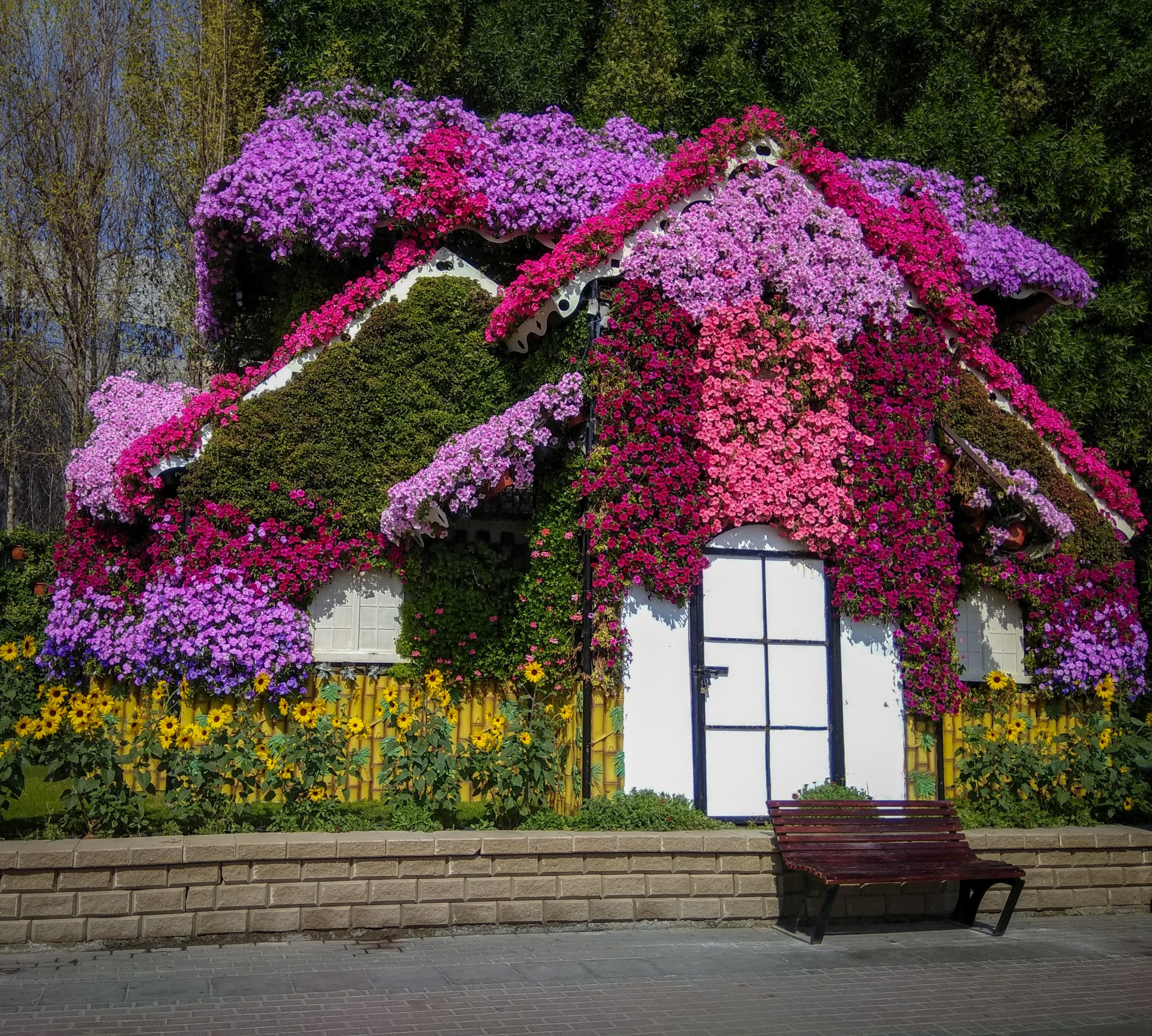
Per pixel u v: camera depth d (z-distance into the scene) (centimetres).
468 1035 534
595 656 927
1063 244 1697
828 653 983
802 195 1039
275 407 1052
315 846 713
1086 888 897
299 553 1036
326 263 1203
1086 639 1159
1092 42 1761
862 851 812
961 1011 618
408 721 812
